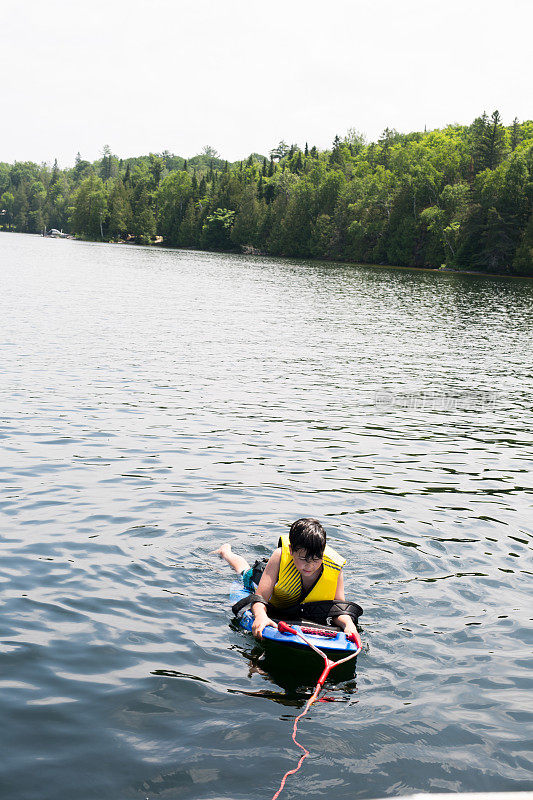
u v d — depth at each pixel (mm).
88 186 166000
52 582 5285
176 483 7820
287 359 17672
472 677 4336
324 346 20500
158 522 6594
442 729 3789
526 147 102938
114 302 28984
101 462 8461
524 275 82188
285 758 3471
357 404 13062
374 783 3320
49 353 15773
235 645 4609
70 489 7426
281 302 34906
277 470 8609
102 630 4652
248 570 5453
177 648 4504
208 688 4078
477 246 87562
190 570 5613
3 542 5973
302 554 4883
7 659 4242
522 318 33469
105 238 161000
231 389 13516
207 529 6473
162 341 19078
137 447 9195
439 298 43719
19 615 4777
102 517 6660
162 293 35875
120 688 4012
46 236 194250
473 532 6895
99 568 5555
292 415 11781
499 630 4941
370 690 4164
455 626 4973
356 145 170125
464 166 105438
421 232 96875
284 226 122625
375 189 105750
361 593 5398
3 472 7863
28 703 3822
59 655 4320
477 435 11359
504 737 3746
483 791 3295
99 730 3621
